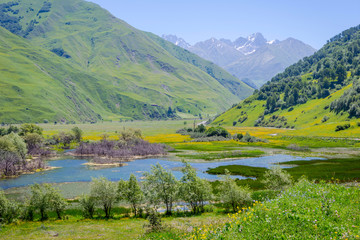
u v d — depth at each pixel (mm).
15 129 173375
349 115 199125
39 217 42438
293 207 15000
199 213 42406
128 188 44156
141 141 145500
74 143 164750
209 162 102812
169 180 44250
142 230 28969
